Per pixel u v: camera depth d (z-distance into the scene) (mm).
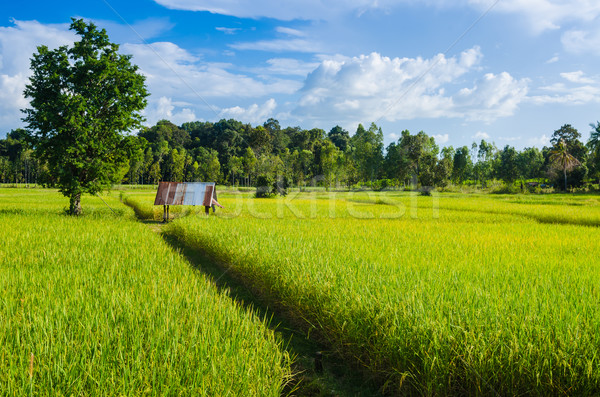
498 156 87438
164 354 3250
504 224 13938
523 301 4312
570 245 8898
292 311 6074
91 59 18594
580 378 3301
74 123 17875
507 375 3383
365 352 4406
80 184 19594
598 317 3834
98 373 2936
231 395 2904
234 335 3795
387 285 4930
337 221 14961
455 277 5328
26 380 2809
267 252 7477
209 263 9594
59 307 4227
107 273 6047
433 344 3619
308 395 3961
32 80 18578
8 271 5988
